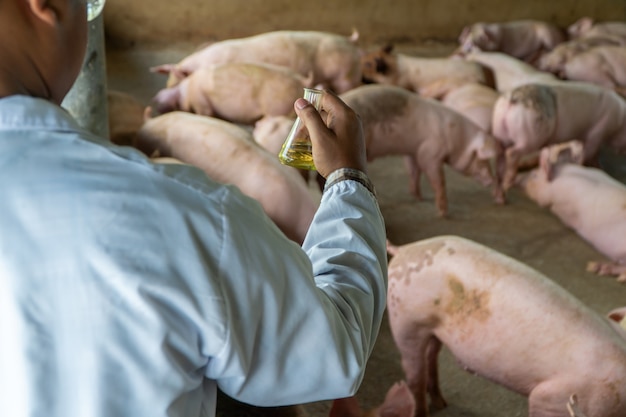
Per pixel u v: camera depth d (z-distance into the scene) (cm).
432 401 239
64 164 67
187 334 67
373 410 180
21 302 65
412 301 212
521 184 371
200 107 388
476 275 202
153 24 607
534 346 194
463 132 371
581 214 339
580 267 337
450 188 415
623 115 416
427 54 679
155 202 67
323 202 89
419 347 219
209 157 294
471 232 366
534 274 203
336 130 91
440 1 686
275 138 330
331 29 662
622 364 188
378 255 86
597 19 753
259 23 637
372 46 679
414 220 374
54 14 70
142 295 65
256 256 70
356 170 90
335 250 84
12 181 66
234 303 68
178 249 66
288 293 72
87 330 65
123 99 372
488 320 199
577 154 403
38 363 65
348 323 78
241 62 416
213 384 76
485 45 623
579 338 191
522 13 723
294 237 279
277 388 74
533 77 520
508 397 245
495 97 455
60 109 70
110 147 69
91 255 65
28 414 65
